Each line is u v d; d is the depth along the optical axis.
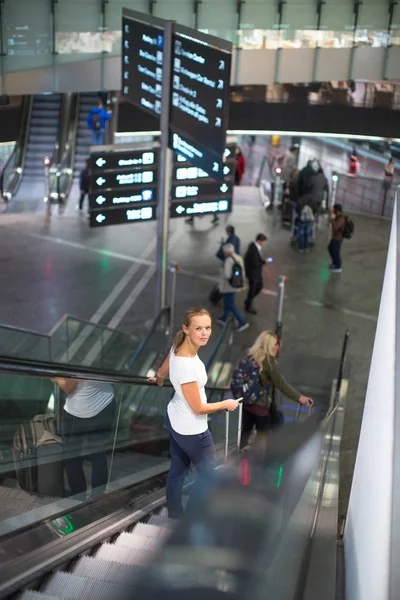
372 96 27.72
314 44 23.92
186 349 4.95
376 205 24.34
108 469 6.30
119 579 4.12
